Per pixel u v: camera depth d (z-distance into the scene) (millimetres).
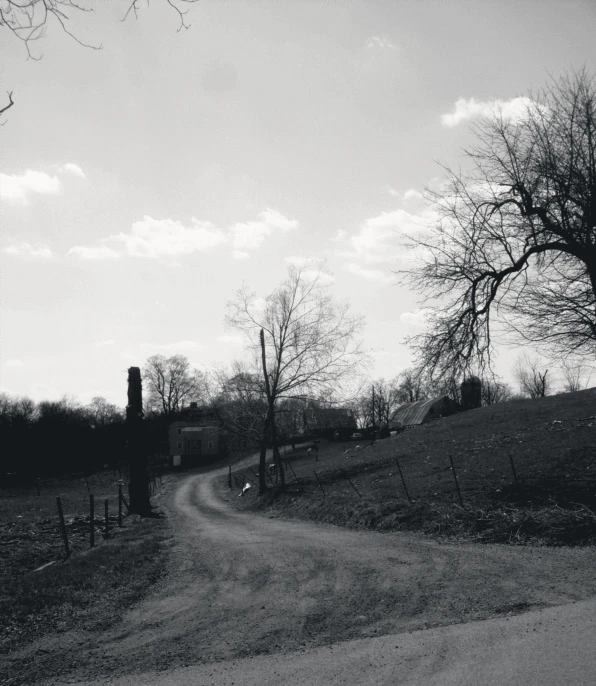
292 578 12414
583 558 12695
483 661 6652
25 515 33625
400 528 19828
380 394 93750
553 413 42094
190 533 22531
